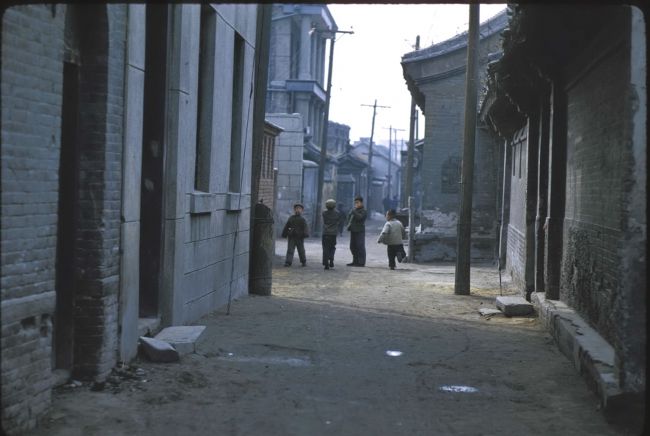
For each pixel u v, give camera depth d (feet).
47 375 18.51
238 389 23.04
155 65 29.60
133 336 24.97
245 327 34.14
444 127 79.87
